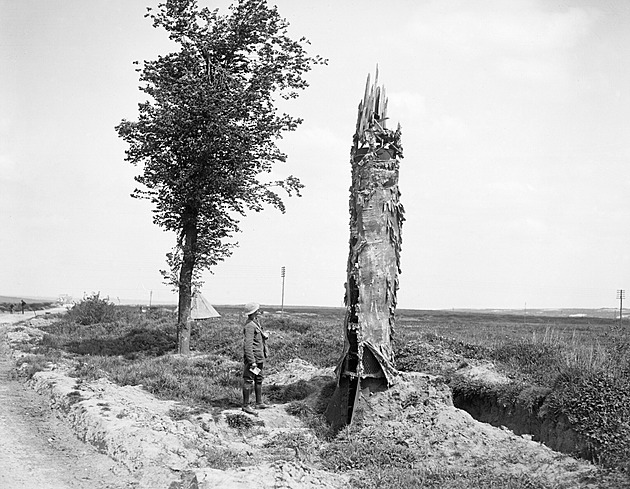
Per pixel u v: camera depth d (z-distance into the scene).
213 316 35.41
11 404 14.24
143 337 26.69
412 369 16.80
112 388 15.71
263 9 23.81
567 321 82.50
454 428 11.95
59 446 11.06
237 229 25.11
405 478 9.82
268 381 18.02
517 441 11.49
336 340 23.56
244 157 23.58
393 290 14.21
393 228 14.34
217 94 22.44
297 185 24.78
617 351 14.19
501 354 17.58
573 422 11.28
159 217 24.64
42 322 38.16
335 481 9.46
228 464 9.89
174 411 13.53
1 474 9.31
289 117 24.33
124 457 10.04
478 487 9.31
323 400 15.18
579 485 9.21
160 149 23.66
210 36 23.72
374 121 14.80
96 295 36.09
